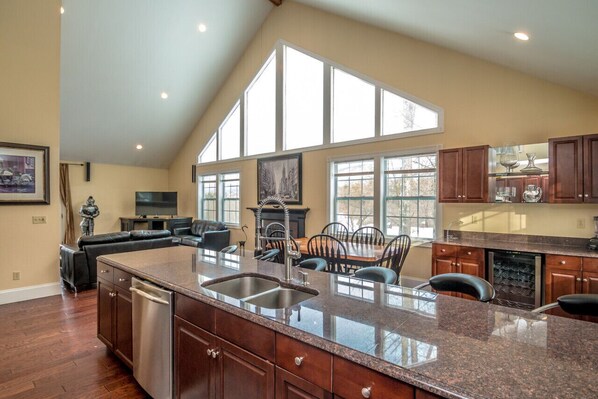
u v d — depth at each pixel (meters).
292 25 6.43
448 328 1.24
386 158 5.20
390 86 5.04
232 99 7.80
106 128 7.66
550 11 2.33
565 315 3.11
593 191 3.20
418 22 3.99
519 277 3.42
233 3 6.32
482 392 0.83
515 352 1.04
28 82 4.29
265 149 7.11
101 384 2.39
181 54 6.79
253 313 1.41
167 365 1.93
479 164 3.91
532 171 3.74
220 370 1.58
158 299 1.96
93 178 8.63
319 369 1.15
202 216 8.90
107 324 2.72
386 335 1.17
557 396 0.81
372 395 1.00
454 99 4.44
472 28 3.35
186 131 8.93
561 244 3.71
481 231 4.25
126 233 5.17
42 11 4.38
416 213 4.88
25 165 4.27
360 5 4.49
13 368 2.61
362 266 3.54
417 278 4.77
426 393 0.88
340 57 5.66
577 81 3.40
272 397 1.32
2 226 4.14
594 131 3.53
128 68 6.57
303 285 1.88
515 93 3.99
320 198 5.98
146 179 9.64
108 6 5.53
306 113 6.27
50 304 4.14
